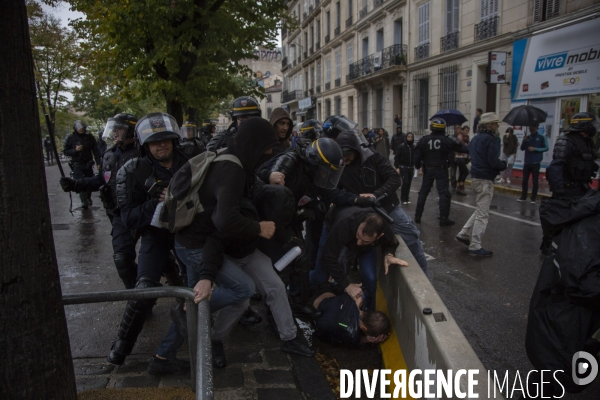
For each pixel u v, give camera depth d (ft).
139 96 32.40
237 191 8.31
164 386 9.49
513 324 13.34
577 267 7.75
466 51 57.62
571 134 17.67
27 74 5.16
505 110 51.13
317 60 127.03
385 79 81.76
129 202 10.32
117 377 9.82
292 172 11.74
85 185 12.60
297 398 9.47
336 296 12.12
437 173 25.89
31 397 5.21
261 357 11.05
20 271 5.09
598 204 8.18
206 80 31.91
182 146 14.03
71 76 57.41
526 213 29.68
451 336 7.48
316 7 122.31
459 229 25.16
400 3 74.79
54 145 11.93
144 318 9.99
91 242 22.74
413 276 10.19
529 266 18.58
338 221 11.46
